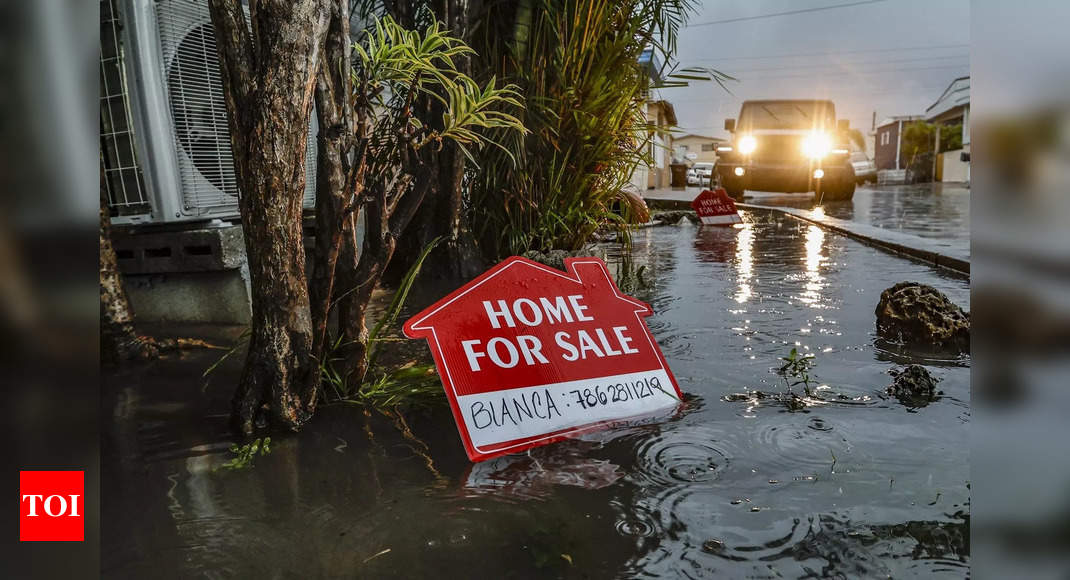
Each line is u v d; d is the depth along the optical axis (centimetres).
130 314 279
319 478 165
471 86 209
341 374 226
